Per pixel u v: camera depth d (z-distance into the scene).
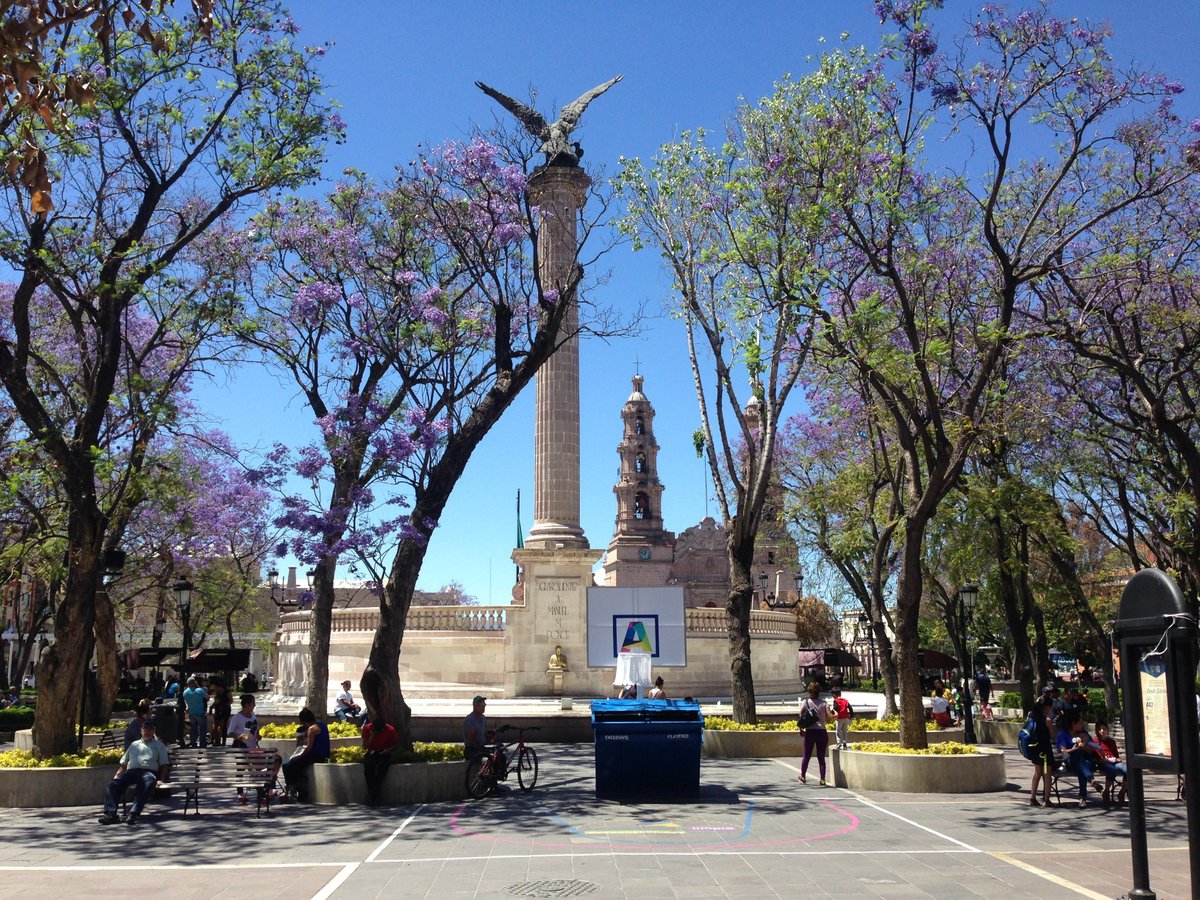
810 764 25.92
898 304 26.41
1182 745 9.63
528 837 16.02
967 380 26.56
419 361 26.52
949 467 24.45
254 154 22.95
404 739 21.56
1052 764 19.62
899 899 11.88
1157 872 13.47
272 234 27.08
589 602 38.53
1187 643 9.72
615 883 12.72
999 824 17.31
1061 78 21.17
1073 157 22.11
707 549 145.62
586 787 21.98
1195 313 24.20
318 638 28.34
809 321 24.50
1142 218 26.28
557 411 47.81
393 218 28.61
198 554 43.41
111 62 21.53
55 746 21.12
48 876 13.41
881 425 30.97
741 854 14.60
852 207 22.77
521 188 25.41
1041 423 28.89
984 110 21.27
